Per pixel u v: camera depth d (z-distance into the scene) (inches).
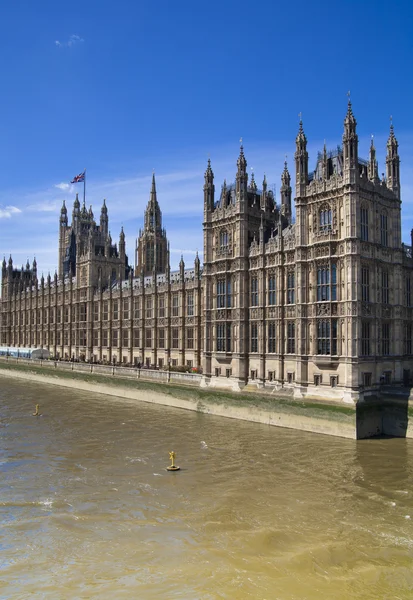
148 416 2945.4
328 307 2507.4
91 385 4202.8
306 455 2036.2
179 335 4229.8
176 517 1434.5
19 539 1295.5
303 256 2630.4
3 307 7824.8
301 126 2687.0
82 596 1020.5
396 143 2736.2
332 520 1406.3
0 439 2361.0
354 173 2440.9
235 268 3065.9
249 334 2999.5
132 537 1305.4
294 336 2726.4
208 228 3260.3
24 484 1716.3
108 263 5698.8
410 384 2741.1
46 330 6594.5
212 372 3193.9
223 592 1037.2
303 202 2657.5
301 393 2586.1
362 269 2497.5
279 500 1557.6
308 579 1091.3
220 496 1594.5
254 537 1298.0
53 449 2177.7
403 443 2207.2
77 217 7677.2
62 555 1207.6
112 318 5177.2
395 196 2709.2
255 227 3117.6
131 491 1646.2
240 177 3048.7
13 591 1041.5
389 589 1051.9
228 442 2267.5
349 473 1806.1
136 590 1044.5
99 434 2460.6
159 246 6934.1
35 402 3538.4
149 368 4254.4
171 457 1898.4
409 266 2896.2
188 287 4156.0
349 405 2319.1
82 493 1628.9
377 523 1384.1
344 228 2468.0
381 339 2573.8
